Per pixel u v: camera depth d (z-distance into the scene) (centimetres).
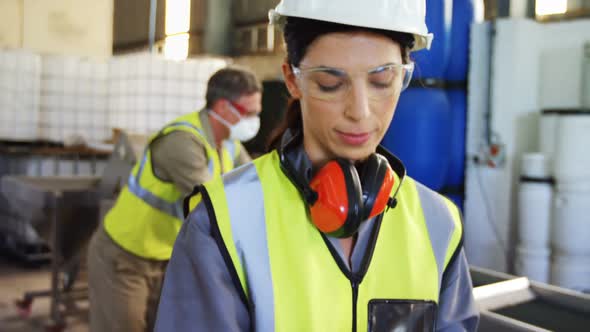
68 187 345
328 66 69
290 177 77
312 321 72
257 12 484
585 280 266
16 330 304
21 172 439
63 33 571
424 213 86
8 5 547
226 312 69
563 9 321
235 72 184
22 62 437
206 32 497
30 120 445
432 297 81
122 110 429
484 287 144
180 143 170
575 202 263
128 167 286
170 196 177
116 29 548
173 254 76
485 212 301
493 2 354
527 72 302
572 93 303
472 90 300
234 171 81
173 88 414
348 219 70
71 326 309
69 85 450
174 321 73
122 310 180
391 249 80
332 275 76
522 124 301
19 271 415
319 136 74
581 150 259
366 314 77
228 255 71
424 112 255
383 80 70
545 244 276
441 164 265
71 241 292
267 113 357
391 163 87
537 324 131
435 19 254
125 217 180
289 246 75
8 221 445
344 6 67
